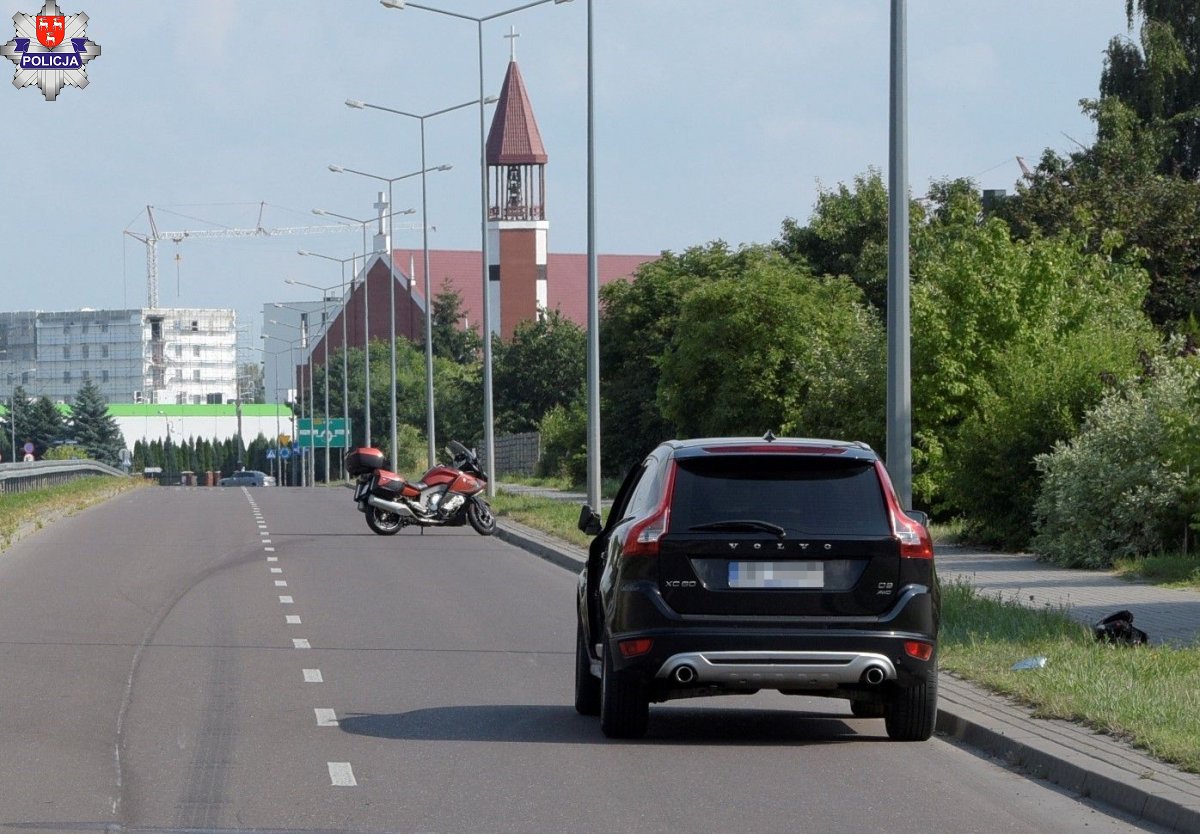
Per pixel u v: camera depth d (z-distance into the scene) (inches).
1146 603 1460.4
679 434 3604.8
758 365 3363.7
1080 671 1010.7
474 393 7519.7
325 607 1604.3
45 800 727.7
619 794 758.5
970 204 2659.9
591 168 2684.5
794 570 858.1
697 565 858.8
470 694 1073.5
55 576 1923.0
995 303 2493.8
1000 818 710.5
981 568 1854.1
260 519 3248.0
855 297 3614.7
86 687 1079.0
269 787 765.9
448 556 2282.2
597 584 994.1
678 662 848.3
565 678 1150.3
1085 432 1931.6
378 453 2743.6
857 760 850.1
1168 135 4352.9
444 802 736.3
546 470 5644.7
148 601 1644.9
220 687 1086.4
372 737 906.7
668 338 4525.1
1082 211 3383.4
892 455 1448.1
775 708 1051.3
